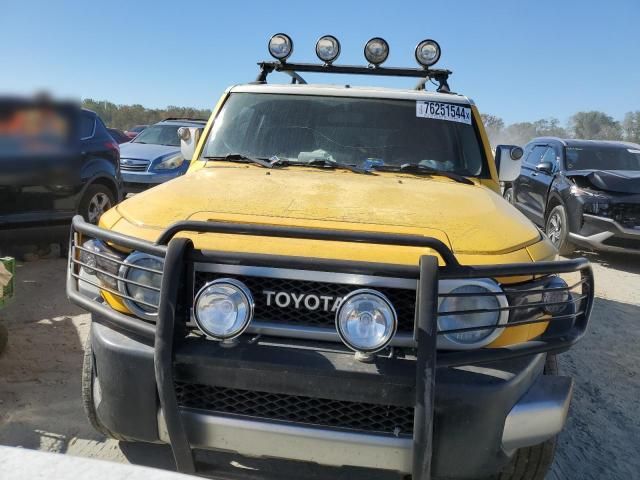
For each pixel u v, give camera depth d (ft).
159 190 9.22
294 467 9.55
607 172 27.02
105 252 7.98
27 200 19.39
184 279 7.06
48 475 4.76
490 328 6.98
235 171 10.64
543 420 7.26
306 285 7.06
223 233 7.07
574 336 7.64
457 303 7.11
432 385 6.45
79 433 10.35
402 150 11.84
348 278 6.95
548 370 8.91
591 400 12.98
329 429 6.84
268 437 6.91
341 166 11.21
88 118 22.74
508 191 36.14
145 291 7.45
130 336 7.48
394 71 14.32
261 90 12.82
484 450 7.02
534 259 7.73
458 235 7.73
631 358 15.65
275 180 9.85
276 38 13.65
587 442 11.14
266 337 7.13
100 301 8.16
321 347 6.98
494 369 7.14
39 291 18.21
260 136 12.07
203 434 7.01
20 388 11.80
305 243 7.34
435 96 12.66
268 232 6.83
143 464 9.58
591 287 8.09
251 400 7.06
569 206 27.09
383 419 6.90
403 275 6.79
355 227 7.73
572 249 27.71
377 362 6.73
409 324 6.99
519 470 8.49
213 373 6.82
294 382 6.71
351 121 12.17
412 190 9.64
